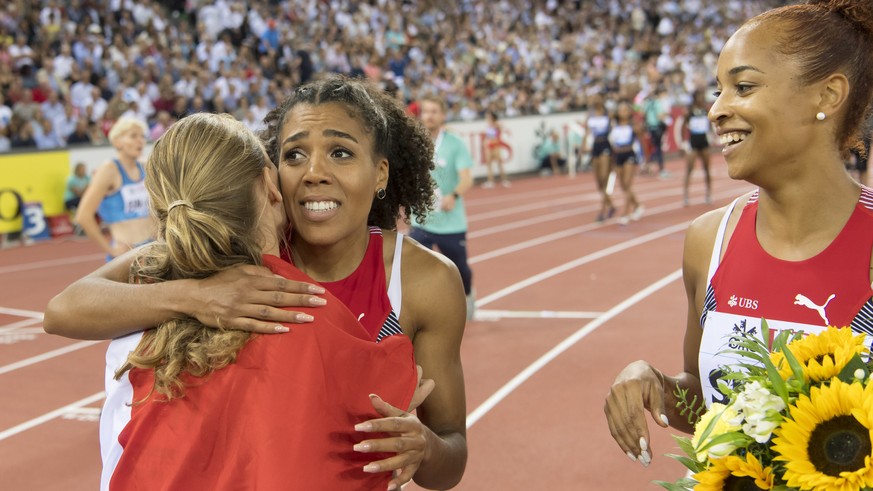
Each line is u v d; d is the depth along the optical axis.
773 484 1.41
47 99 15.21
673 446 4.95
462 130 20.38
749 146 1.82
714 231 2.09
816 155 1.83
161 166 1.77
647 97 22.94
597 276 9.91
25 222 13.41
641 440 1.85
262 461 1.56
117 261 2.04
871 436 1.31
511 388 5.98
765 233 1.97
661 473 4.59
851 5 1.80
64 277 10.67
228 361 1.62
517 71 25.05
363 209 2.04
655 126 22.77
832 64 1.76
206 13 20.44
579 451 4.89
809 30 1.77
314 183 1.98
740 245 2.00
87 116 15.65
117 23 18.72
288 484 1.55
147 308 1.72
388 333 2.11
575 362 6.55
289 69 19.73
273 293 1.67
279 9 21.47
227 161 1.75
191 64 18.14
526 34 28.02
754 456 1.43
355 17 23.00
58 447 5.16
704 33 32.91
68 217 13.93
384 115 2.18
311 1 22.33
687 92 28.38
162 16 19.59
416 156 2.40
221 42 19.34
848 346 1.45
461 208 6.91
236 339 1.63
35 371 6.68
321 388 1.63
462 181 6.78
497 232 13.45
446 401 2.17
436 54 23.97
